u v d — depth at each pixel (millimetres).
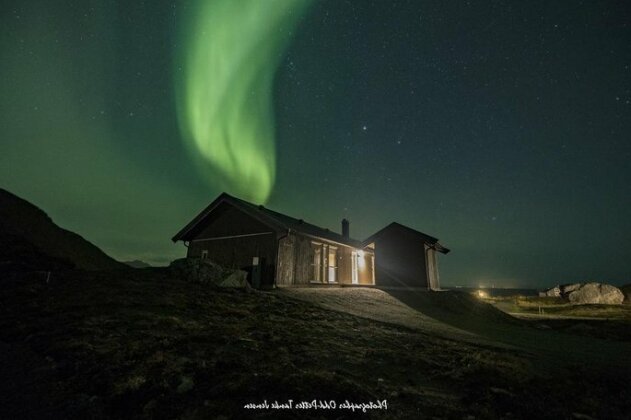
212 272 15438
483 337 11234
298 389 4547
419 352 7648
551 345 11016
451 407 4559
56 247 30812
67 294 10914
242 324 8867
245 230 19375
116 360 5398
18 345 6512
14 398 4242
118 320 8055
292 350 6730
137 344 6242
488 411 4434
